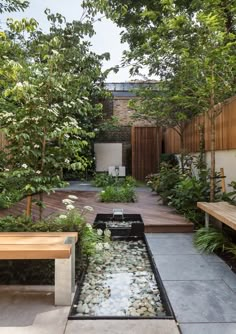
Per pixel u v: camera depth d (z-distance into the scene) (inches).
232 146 201.2
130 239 176.4
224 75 178.2
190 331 75.3
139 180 489.4
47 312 85.8
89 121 470.9
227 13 188.2
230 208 151.5
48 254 88.0
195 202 204.4
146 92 312.2
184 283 106.0
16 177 137.1
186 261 129.2
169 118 328.2
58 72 154.9
